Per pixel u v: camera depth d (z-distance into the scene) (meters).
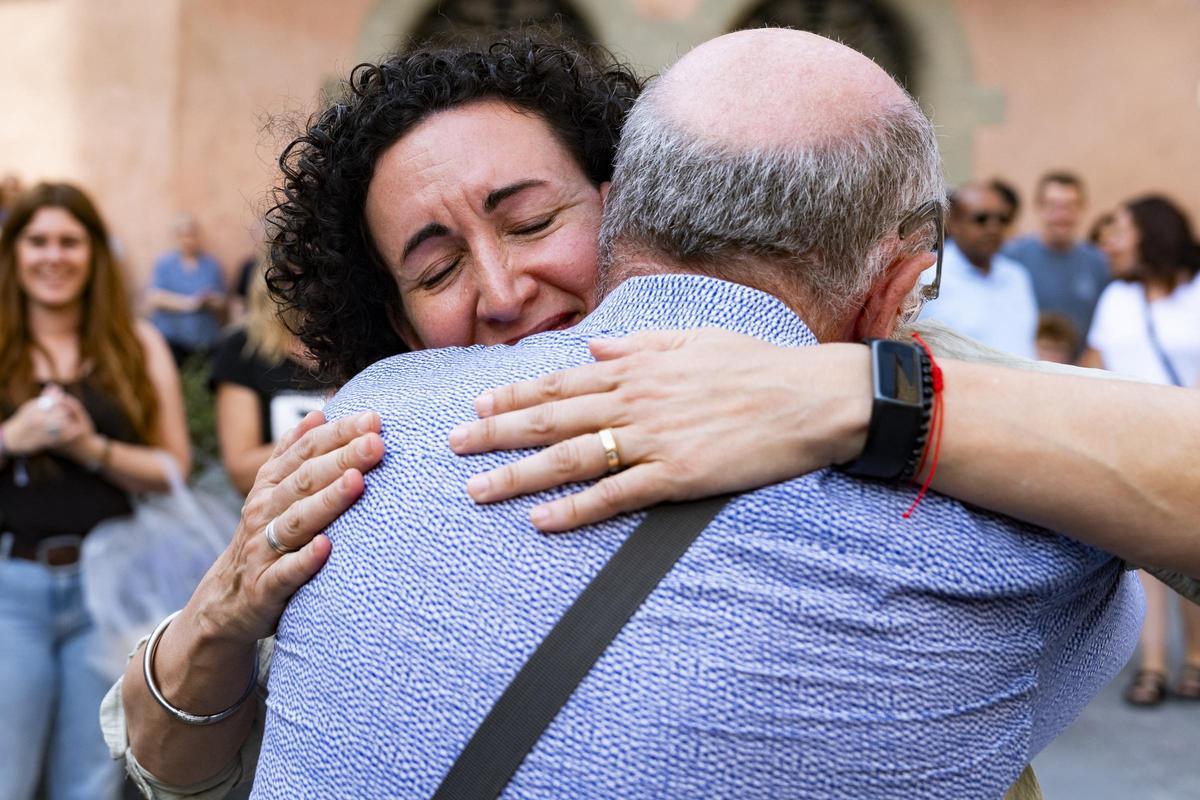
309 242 1.43
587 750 0.94
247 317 3.20
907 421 1.02
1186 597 1.16
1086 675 1.18
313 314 1.46
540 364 1.09
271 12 9.95
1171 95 9.65
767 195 1.08
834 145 1.08
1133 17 9.60
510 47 1.37
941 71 9.70
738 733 0.95
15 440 2.90
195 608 1.26
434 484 1.04
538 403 1.05
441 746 0.97
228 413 3.18
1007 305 4.85
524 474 1.01
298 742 1.04
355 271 1.42
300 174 1.41
